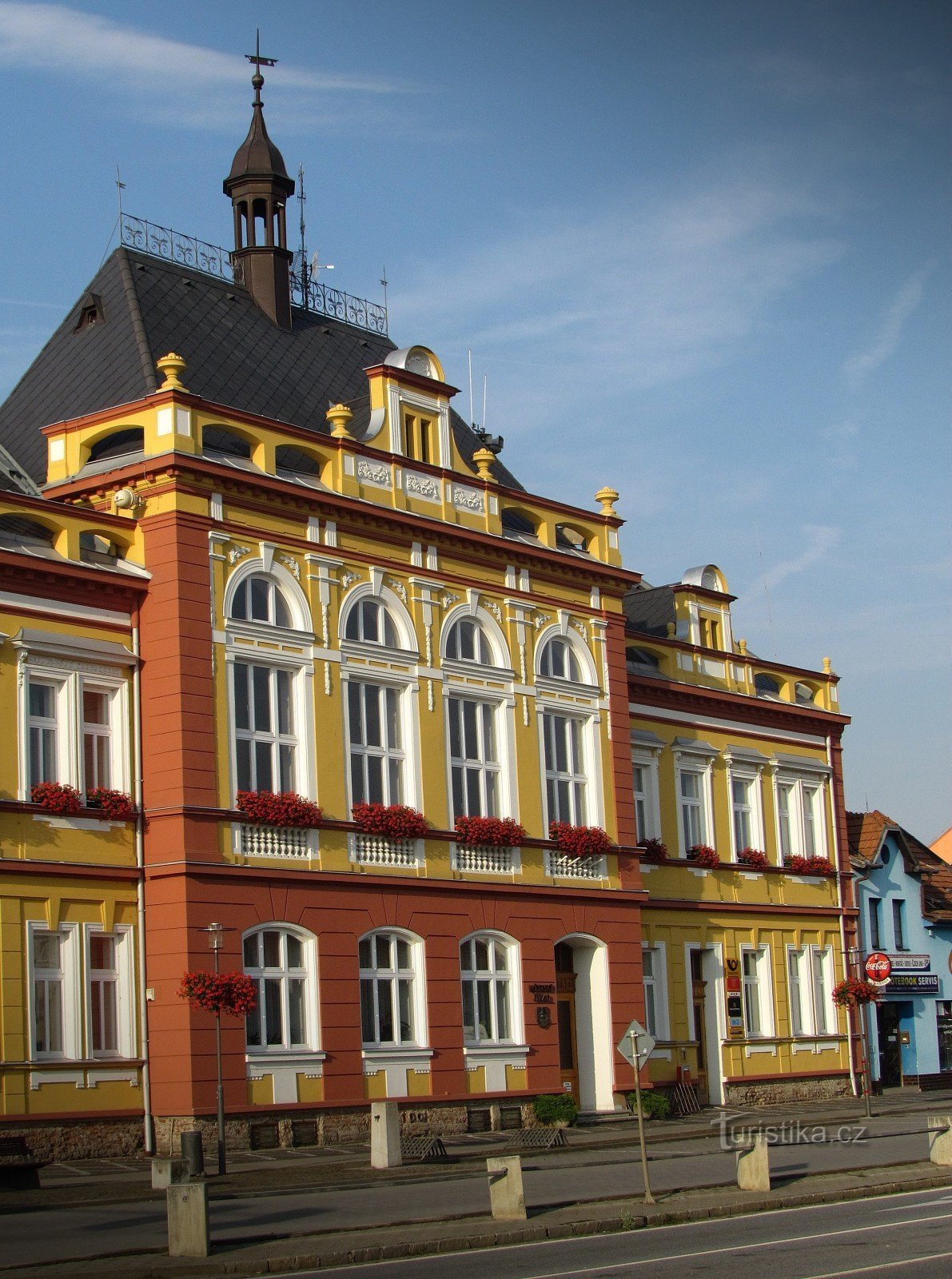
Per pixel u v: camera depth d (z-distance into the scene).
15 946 32.81
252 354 43.38
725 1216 25.78
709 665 54.53
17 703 33.75
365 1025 38.34
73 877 33.94
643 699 50.94
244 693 36.97
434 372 43.56
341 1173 31.44
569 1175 31.64
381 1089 38.06
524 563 44.38
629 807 46.81
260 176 46.22
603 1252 21.47
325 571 38.88
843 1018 56.72
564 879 44.16
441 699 41.38
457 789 41.66
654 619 55.34
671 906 49.91
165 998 34.53
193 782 35.19
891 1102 53.59
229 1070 34.75
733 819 54.12
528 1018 42.19
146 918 35.03
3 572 33.84
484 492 43.69
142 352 40.31
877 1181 29.09
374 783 39.66
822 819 58.38
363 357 47.19
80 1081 33.38
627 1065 45.09
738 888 53.34
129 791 35.38
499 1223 24.09
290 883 36.78
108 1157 33.41
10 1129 31.97
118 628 35.78
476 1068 40.53
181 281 43.69
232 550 36.84
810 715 57.94
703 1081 50.34
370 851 38.91
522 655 44.00
